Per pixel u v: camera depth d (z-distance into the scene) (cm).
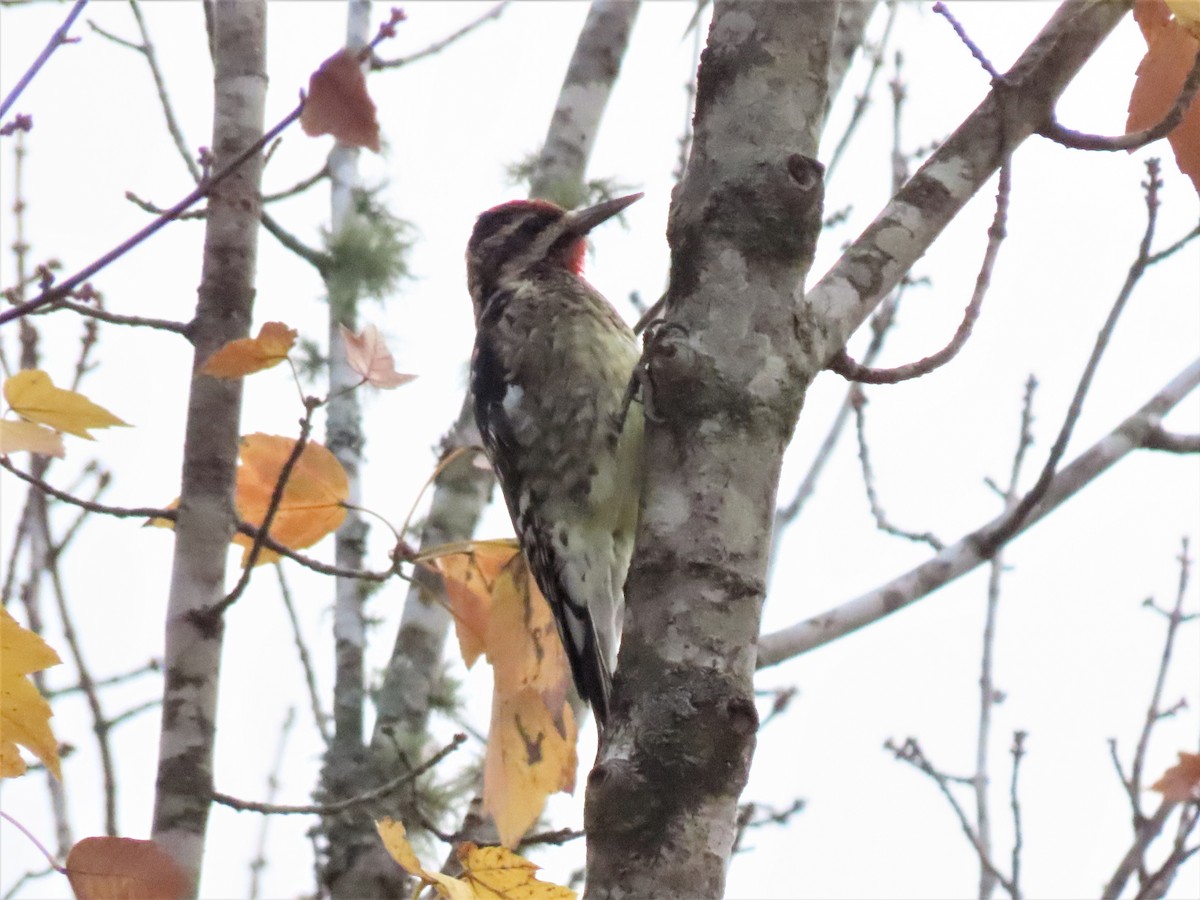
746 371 578
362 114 548
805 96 603
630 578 562
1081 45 660
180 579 797
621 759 520
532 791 847
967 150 654
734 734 521
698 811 511
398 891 1029
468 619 861
